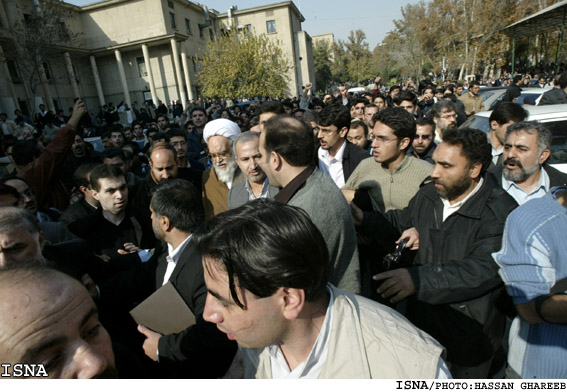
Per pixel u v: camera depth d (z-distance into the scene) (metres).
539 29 20.22
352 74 58.75
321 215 1.46
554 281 1.28
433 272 1.57
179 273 1.68
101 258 2.25
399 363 0.81
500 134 3.16
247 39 23.84
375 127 2.46
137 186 3.63
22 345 0.67
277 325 0.82
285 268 0.73
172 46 28.41
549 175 2.43
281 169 1.62
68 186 4.59
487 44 25.91
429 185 1.96
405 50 38.62
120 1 28.06
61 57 24.38
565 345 1.37
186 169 3.51
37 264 0.77
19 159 3.57
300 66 43.88
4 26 19.12
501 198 1.64
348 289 1.54
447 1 27.67
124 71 30.28
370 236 2.11
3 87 19.73
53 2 18.48
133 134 7.58
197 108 6.87
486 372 1.77
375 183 2.60
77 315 0.75
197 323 1.55
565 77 6.77
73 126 3.23
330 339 0.86
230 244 0.74
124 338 2.00
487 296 1.64
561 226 1.25
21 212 1.47
